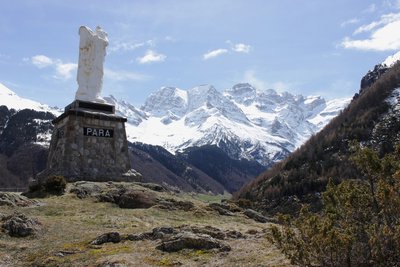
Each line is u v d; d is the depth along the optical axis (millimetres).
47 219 21734
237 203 31781
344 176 88438
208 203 29875
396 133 101812
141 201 27531
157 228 18547
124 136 37938
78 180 33750
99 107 38062
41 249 17031
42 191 29109
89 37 38938
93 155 36031
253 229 20594
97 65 39062
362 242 11516
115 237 17812
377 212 11820
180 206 27578
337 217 12312
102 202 27516
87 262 15141
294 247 12180
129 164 37500
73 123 36031
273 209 94062
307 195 93312
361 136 110562
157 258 15203
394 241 10953
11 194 25719
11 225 19141
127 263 14516
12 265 15531
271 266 13656
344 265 11398
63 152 35062
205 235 17031
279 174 114312
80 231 19797
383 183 11273
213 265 14359
